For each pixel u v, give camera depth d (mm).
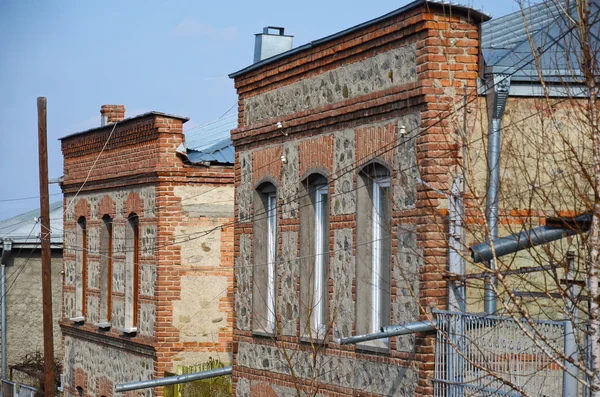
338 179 19438
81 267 35000
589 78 12742
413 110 17125
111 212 31797
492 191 16062
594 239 12461
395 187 17641
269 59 21609
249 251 22969
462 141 16000
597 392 12438
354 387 18906
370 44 18312
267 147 22188
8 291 42406
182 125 28500
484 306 16547
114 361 31656
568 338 13992
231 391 24078
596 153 12586
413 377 17078
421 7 16781
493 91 16375
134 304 30391
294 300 21016
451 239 16297
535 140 15195
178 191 28438
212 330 28547
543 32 17547
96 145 32812
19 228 44562
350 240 19047
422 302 16781
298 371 20828
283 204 21484
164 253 28281
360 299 18797
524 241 14102
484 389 15570
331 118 19531
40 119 30938
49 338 30250
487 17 16859
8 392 40969
